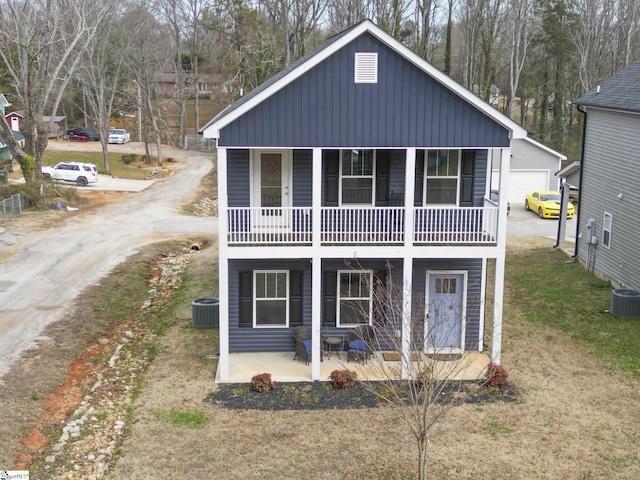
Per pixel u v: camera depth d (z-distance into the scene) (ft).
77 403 52.44
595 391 54.70
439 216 58.90
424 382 41.47
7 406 49.73
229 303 62.23
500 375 55.16
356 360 59.72
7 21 138.51
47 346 62.59
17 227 115.55
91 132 264.72
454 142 55.83
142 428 48.08
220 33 246.06
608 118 85.15
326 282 62.03
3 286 81.92
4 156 183.73
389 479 41.98
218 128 54.13
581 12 208.13
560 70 214.69
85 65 204.64
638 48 204.33
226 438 46.91
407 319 51.88
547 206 129.80
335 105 55.06
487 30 223.30
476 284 63.00
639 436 47.44
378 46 54.39
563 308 75.41
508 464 43.70
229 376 57.16
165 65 265.75
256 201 61.87
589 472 42.86
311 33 229.25
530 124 249.55
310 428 48.49
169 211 138.21
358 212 58.08
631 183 78.69
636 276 77.05
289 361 60.80
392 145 55.67
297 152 61.05
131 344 66.03
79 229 116.57
